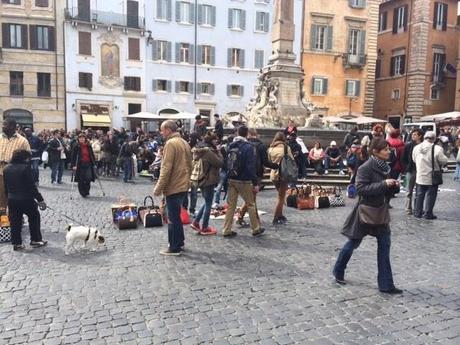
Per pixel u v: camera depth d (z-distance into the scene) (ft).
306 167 52.29
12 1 116.57
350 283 18.98
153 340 13.93
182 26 132.57
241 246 24.53
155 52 130.72
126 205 30.78
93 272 20.18
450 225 30.60
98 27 123.85
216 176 26.78
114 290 17.99
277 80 62.34
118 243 25.09
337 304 16.78
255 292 17.88
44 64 120.57
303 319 15.47
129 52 128.06
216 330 14.60
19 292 17.80
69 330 14.60
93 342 13.80
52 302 16.81
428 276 20.07
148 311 16.02
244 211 29.43
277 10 63.26
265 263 21.57
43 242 24.68
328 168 54.85
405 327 14.96
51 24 120.16
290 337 14.17
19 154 23.39
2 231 25.38
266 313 15.92
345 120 114.01
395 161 35.55
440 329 14.84
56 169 51.49
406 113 137.69
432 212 33.91
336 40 140.67
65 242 25.40
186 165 22.68
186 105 134.92
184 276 19.66
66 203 38.24
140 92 130.11
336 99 142.20
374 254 23.11
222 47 137.28
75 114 124.16
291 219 31.73
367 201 17.79
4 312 15.96
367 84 144.56
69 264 21.36
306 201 35.68
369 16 142.41
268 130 57.31
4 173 23.59
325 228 28.99
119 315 15.69
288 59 62.80
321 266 21.20
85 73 124.47
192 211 33.32
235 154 25.90
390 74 145.48
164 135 22.88
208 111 137.49
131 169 55.83
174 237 22.76
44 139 70.23
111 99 127.24
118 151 60.08
